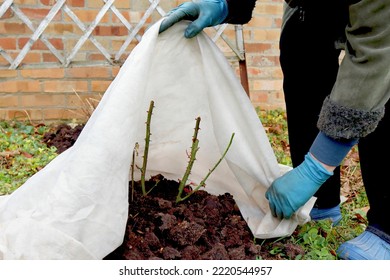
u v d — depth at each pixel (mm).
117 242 1380
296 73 1781
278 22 3422
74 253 1293
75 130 2975
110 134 1363
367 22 1319
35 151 2688
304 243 1681
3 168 2457
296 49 1749
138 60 1435
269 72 3490
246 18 1727
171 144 1719
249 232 1675
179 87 1617
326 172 1505
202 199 1704
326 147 1475
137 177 1771
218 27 3133
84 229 1329
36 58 3164
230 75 1589
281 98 3545
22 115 3230
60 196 1330
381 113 1384
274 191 1594
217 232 1583
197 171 1781
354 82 1349
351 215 2016
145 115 1631
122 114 1380
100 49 3098
